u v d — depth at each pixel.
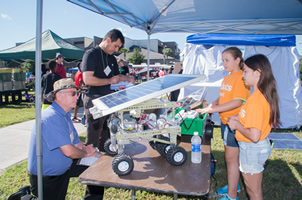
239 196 2.54
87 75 2.25
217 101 2.23
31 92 13.66
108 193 2.60
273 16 3.11
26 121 6.12
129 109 1.35
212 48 5.16
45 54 7.05
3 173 3.04
